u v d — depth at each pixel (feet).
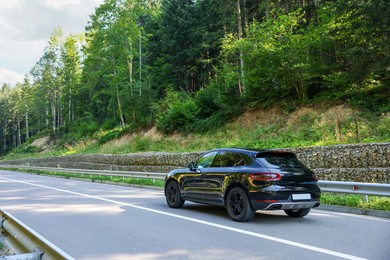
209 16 133.39
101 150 123.75
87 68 164.96
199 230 24.98
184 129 98.27
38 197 46.52
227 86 93.25
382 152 42.16
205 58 139.03
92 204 39.14
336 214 31.65
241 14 105.50
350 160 45.27
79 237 23.26
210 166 31.35
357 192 33.45
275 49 70.95
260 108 83.35
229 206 28.45
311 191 27.12
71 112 222.07
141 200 42.80
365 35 60.39
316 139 60.85
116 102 147.43
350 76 63.05
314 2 95.81
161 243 21.42
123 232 24.62
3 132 365.20
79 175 93.20
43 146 211.41
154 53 157.99
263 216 30.68
